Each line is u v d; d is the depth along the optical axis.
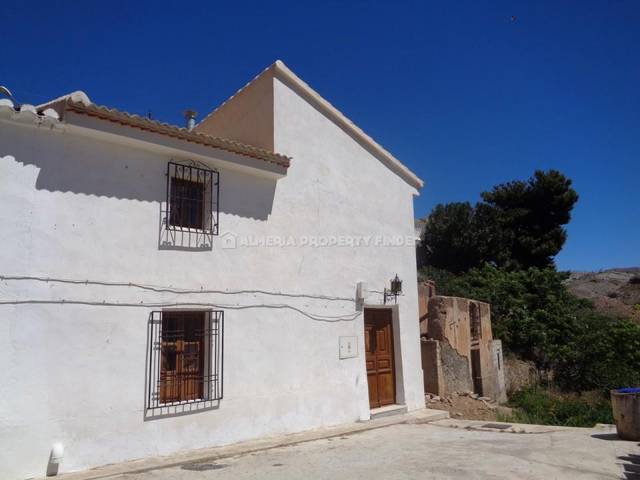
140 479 5.89
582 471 6.17
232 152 8.03
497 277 22.62
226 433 7.63
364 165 10.98
